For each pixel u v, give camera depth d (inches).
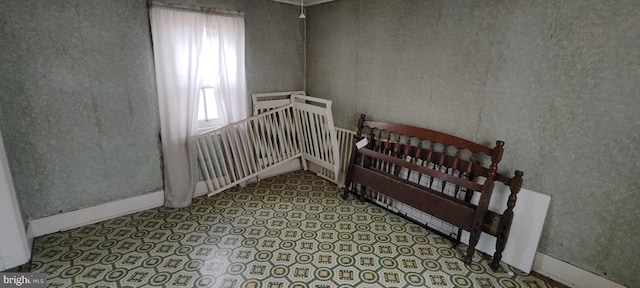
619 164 74.0
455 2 98.6
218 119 137.8
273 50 152.6
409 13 112.7
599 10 72.2
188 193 128.9
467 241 103.3
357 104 141.6
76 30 100.5
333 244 102.1
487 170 94.3
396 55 120.0
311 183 153.5
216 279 85.0
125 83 112.9
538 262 90.1
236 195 139.1
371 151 125.1
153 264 91.0
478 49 95.3
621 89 71.6
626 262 75.9
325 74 155.9
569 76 78.6
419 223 114.1
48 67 98.1
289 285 83.0
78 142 107.7
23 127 97.3
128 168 119.7
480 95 97.1
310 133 153.4
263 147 151.4
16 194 97.0
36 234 104.2
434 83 109.0
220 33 127.6
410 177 118.3
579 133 79.0
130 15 109.2
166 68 116.2
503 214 88.7
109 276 85.7
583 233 81.5
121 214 120.6
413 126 115.5
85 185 111.7
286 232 109.2
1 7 88.6
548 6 79.6
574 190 81.7
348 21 137.4
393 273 88.4
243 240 104.0
